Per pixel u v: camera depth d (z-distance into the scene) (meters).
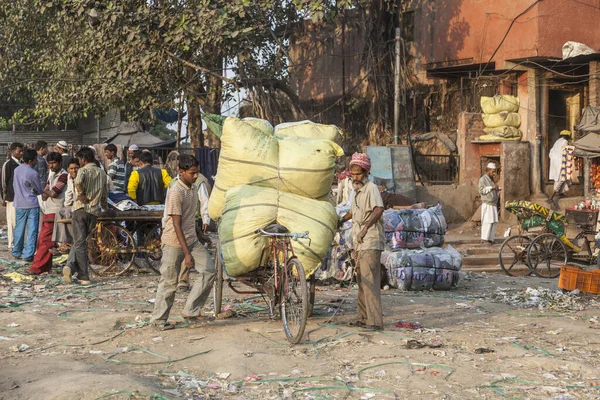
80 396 5.11
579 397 5.48
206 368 6.10
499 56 19.19
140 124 25.08
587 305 9.76
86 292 9.92
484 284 11.98
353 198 7.68
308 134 8.39
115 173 12.82
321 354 6.55
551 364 6.38
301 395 5.38
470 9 19.83
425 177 21.75
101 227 11.56
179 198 7.46
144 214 11.55
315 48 25.36
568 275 10.77
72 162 10.83
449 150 21.48
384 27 23.12
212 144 25.23
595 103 18.94
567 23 18.59
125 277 11.44
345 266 10.95
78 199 10.44
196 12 17.59
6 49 22.42
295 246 7.37
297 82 25.98
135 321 7.96
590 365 6.44
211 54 19.89
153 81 19.50
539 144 19.50
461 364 6.32
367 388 5.52
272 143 7.72
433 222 11.34
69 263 10.49
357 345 6.88
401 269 10.69
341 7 19.28
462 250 15.82
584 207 15.59
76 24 19.86
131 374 5.86
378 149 19.42
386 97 23.19
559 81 19.89
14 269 11.74
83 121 31.36
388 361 6.32
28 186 12.48
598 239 12.89
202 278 7.72
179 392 5.40
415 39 22.33
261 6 18.12
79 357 6.41
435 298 10.06
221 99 21.59
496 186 16.55
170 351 6.61
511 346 7.05
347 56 23.92
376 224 7.54
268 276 7.52
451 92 22.02
